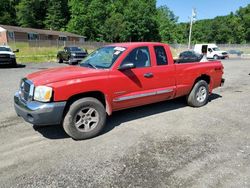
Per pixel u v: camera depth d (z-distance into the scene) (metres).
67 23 74.81
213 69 6.82
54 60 26.09
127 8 67.19
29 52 30.47
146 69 5.25
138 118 5.71
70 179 3.30
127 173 3.43
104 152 4.04
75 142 4.43
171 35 74.56
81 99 4.44
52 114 4.11
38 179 3.29
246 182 3.21
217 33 96.75
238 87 9.94
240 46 55.16
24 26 75.06
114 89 4.77
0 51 18.08
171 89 5.82
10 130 4.96
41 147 4.22
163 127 5.15
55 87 4.10
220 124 5.32
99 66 4.99
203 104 6.77
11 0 79.81
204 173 3.42
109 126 5.21
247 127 5.14
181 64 5.98
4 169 3.52
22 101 4.48
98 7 66.06
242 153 3.99
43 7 76.94
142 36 66.62
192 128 5.09
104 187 3.13
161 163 3.69
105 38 67.38
